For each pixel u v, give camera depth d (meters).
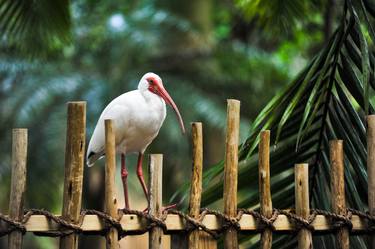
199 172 7.01
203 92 23.73
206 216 7.00
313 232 7.39
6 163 21.47
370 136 7.55
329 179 8.41
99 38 23.61
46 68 23.17
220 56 23.84
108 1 24.03
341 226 7.34
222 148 23.34
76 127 6.60
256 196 8.39
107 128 6.75
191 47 23.45
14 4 13.55
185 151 22.33
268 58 23.52
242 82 23.97
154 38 22.33
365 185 7.98
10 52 21.00
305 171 7.27
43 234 6.51
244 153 8.35
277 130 8.17
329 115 8.47
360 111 12.67
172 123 22.39
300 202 7.25
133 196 25.27
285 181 8.53
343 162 7.62
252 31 25.34
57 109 22.27
